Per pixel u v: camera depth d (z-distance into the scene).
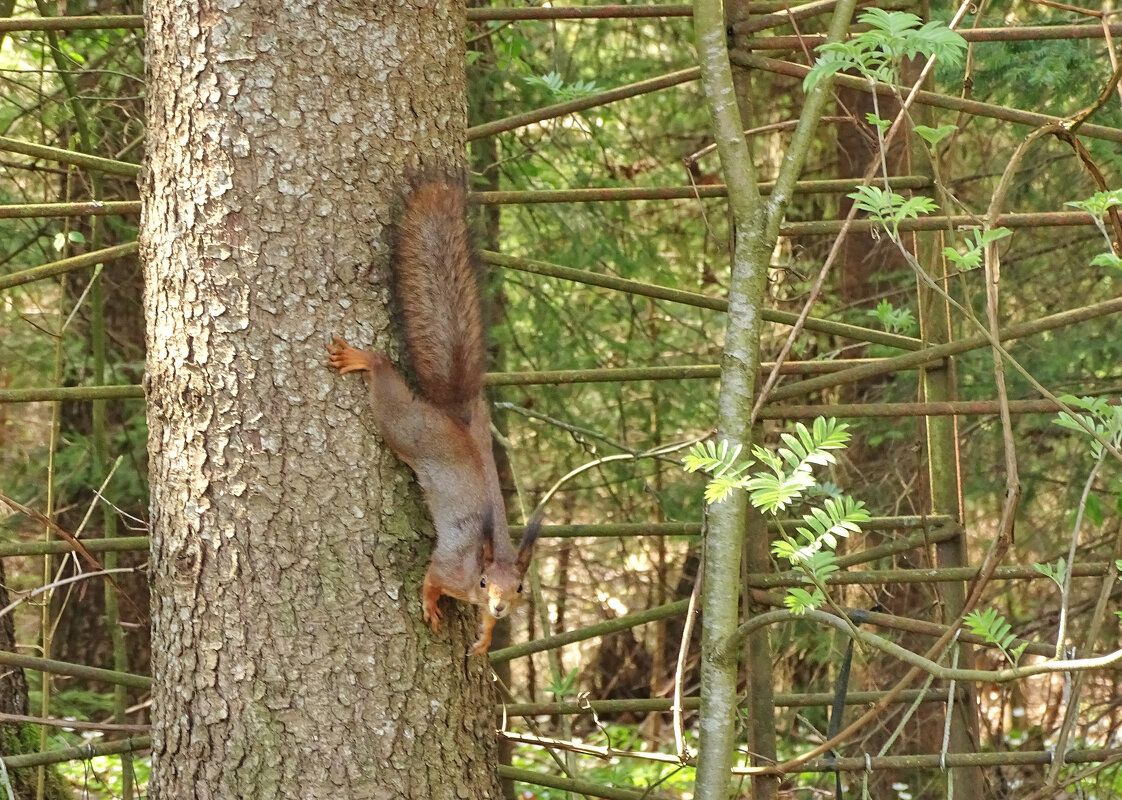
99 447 9.73
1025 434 13.41
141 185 6.20
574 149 14.67
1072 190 13.22
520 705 7.99
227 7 5.84
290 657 5.97
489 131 8.37
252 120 5.87
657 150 16.78
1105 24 6.17
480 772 6.42
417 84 6.26
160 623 6.21
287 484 5.96
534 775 7.84
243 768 5.99
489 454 6.75
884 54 5.04
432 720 6.22
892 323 7.57
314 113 5.95
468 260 6.79
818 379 7.66
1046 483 13.62
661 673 20.44
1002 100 11.95
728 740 5.81
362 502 6.08
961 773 8.28
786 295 15.68
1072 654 6.37
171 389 6.04
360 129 6.06
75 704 13.09
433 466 6.25
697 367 8.01
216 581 5.99
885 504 13.60
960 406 7.52
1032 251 13.44
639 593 21.42
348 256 6.04
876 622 7.24
